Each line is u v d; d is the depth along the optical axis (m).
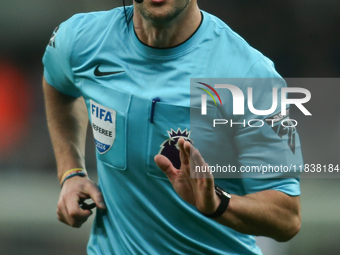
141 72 8.31
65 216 9.66
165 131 8.13
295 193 8.00
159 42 8.10
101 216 9.61
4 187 35.19
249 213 7.69
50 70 9.76
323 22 42.56
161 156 7.39
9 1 46.59
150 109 8.12
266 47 43.41
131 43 8.42
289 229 8.15
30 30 46.94
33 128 42.50
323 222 26.42
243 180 8.23
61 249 22.34
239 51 8.07
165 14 7.58
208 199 7.22
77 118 10.50
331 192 32.50
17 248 22.42
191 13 8.02
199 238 8.66
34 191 34.22
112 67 8.55
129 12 8.68
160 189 8.41
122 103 8.34
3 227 25.92
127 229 8.91
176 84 8.09
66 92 10.05
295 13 42.91
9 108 43.09
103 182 9.26
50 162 40.88
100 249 9.45
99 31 8.82
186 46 8.12
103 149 8.79
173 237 8.70
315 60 42.91
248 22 43.28
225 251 8.84
